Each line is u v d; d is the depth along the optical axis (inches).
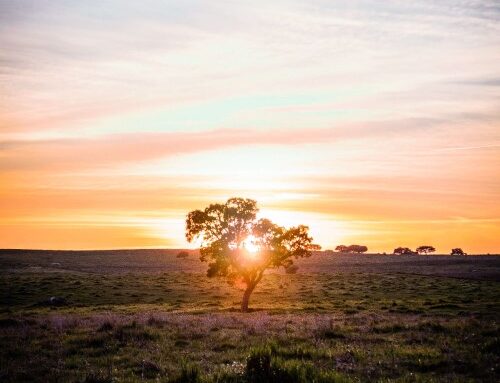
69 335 850.8
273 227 1779.0
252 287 1750.7
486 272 3838.6
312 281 3142.2
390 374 530.6
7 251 7244.1
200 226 1809.8
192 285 2812.5
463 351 641.6
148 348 717.9
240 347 725.9
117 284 2723.9
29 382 510.9
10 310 1711.4
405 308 1585.9
